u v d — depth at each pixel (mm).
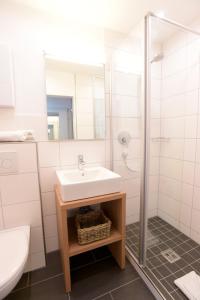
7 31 1234
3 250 959
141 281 1209
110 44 1565
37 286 1185
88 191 1117
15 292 1144
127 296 1103
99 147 1626
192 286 1085
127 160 1576
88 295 1113
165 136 1699
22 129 1335
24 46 1284
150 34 1107
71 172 1396
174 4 1281
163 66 1602
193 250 1464
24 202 1224
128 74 1496
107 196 1163
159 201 1743
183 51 1536
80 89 1494
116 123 1634
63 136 1467
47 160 1432
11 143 1141
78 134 1522
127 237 1577
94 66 1529
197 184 1521
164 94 1650
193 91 1495
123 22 1462
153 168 1680
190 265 1298
